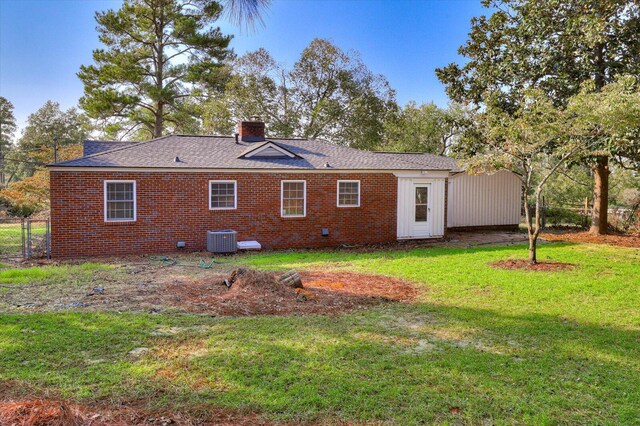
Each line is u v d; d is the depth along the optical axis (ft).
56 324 21.43
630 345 19.57
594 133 38.06
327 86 123.13
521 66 63.41
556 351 18.83
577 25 57.11
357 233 57.72
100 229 46.91
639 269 38.29
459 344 19.70
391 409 13.64
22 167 191.01
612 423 12.97
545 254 47.52
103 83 101.35
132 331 20.59
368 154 64.28
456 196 70.95
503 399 14.38
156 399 13.94
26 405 9.97
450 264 40.88
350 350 18.56
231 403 13.74
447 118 72.43
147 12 98.89
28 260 43.88
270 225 53.72
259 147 55.62
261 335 20.38
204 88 115.14
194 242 50.70
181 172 49.62
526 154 40.68
